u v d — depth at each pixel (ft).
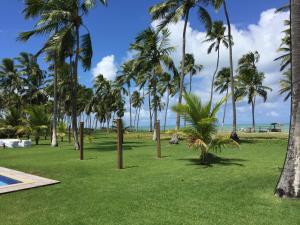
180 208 20.43
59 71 109.70
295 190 21.53
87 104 200.44
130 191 25.26
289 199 21.54
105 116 223.10
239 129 175.22
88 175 32.91
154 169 36.17
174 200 22.31
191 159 44.45
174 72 85.66
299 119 21.71
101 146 72.18
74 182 29.32
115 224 17.78
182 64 70.08
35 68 159.43
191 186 26.61
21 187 26.89
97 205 21.49
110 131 220.64
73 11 62.95
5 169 38.09
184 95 40.32
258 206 20.45
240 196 22.94
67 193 25.09
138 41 83.97
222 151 53.98
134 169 36.45
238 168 35.40
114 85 176.65
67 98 163.32
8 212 20.47
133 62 93.15
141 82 101.71
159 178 30.48
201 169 35.35
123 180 29.84
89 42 65.26
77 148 64.54
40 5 62.64
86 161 44.37
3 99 172.24
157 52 84.84
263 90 149.48
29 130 86.58
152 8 68.80
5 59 154.61
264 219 18.06
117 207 20.93
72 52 65.51
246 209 19.92
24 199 23.54
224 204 21.09
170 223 17.72
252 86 148.36
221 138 39.34
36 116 88.22
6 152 63.16
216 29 107.76
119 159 37.14
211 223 17.61
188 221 17.98
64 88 148.66
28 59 158.40
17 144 78.54
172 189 25.64
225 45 108.68
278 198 21.98
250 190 24.54
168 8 69.31
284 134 110.22
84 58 66.23
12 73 155.43
